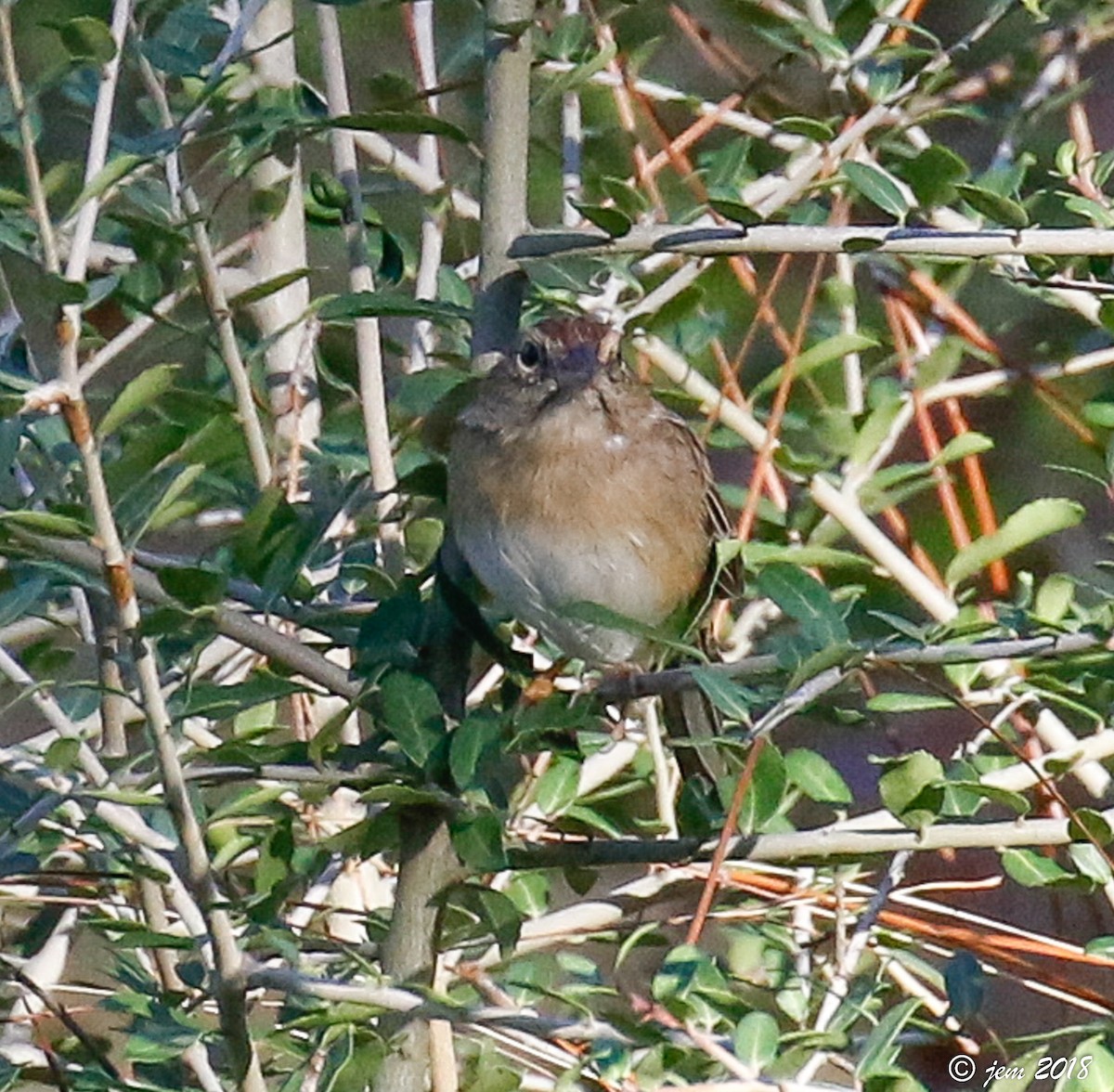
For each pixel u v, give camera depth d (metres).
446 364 9.45
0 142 9.20
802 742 11.60
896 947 8.97
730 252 7.25
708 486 8.98
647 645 8.37
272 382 9.49
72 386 6.49
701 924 7.30
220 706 7.25
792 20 9.21
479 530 8.37
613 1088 7.27
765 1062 7.18
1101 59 12.26
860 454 9.11
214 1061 8.79
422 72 9.48
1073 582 8.38
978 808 8.30
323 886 8.79
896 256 8.57
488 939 8.27
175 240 8.27
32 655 9.06
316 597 8.28
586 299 9.20
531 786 8.24
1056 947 8.50
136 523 7.03
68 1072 8.05
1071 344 10.43
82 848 8.48
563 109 9.96
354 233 8.98
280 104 8.77
